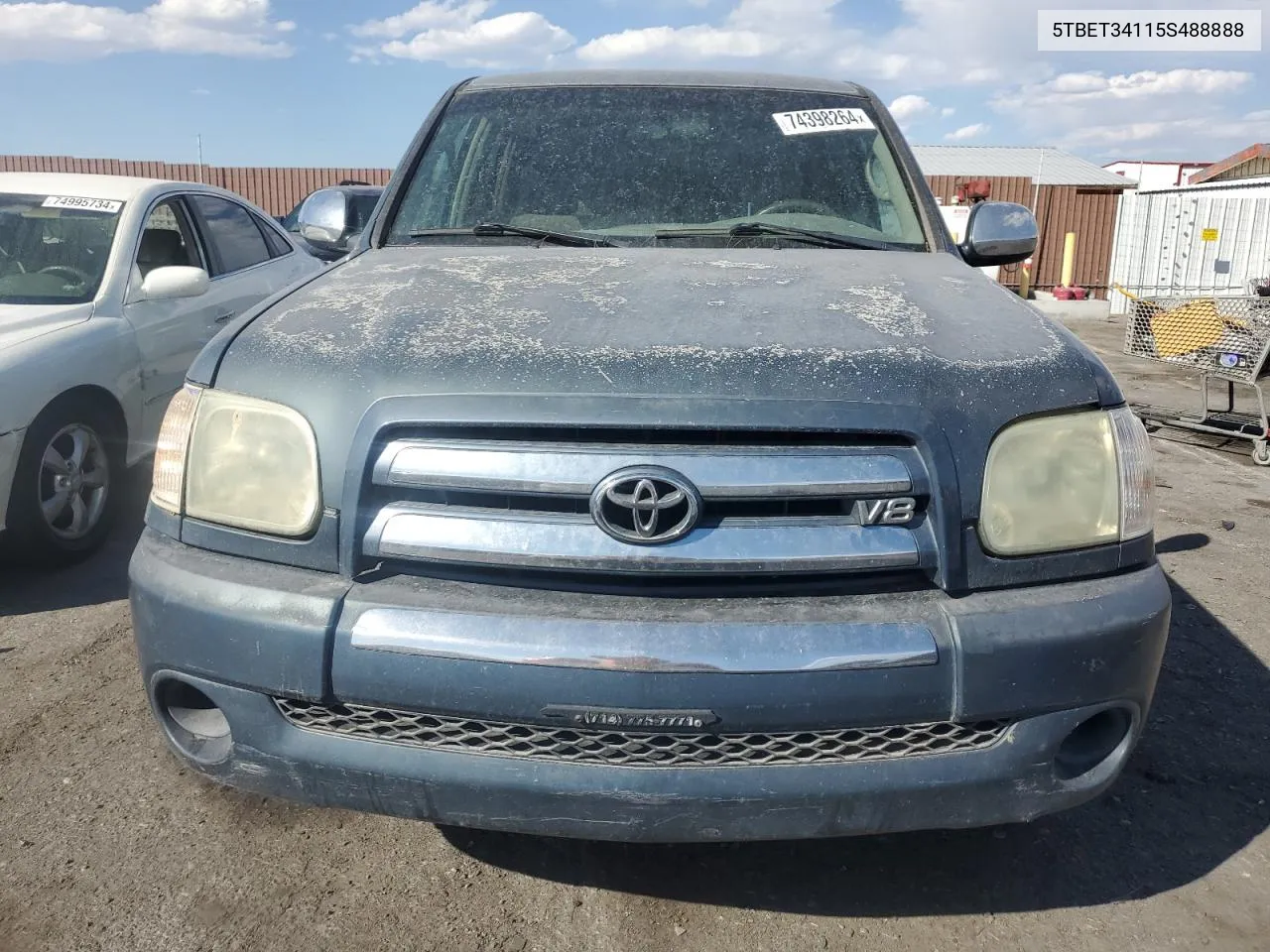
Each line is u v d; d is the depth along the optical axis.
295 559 2.01
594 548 1.90
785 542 1.91
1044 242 20.47
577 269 2.65
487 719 1.87
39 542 4.12
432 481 1.93
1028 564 2.01
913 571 1.99
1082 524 2.04
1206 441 7.83
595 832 1.95
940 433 1.96
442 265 2.73
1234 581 4.59
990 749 1.97
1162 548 5.10
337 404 2.01
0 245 4.74
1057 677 1.94
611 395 1.93
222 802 2.70
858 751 1.95
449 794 1.94
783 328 2.17
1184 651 3.80
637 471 1.89
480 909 2.33
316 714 1.99
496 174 3.25
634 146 3.29
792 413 1.93
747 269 2.67
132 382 4.60
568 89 3.51
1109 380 2.17
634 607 1.90
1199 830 2.68
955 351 2.13
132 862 2.45
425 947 2.20
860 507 1.94
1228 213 16.62
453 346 2.08
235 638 1.96
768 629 1.86
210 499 2.09
